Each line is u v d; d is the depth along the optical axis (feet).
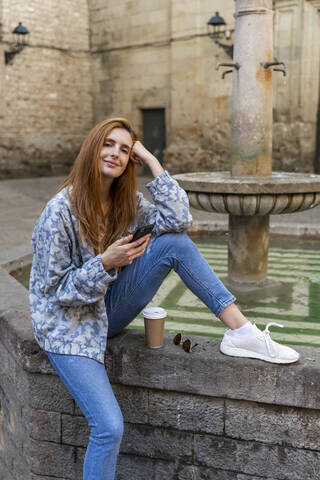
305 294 12.26
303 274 14.14
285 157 37.19
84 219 5.48
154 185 5.98
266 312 10.98
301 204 10.56
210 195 10.77
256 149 11.92
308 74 35.60
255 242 12.58
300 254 16.69
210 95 40.68
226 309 5.97
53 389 6.91
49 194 33.53
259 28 11.64
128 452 6.72
